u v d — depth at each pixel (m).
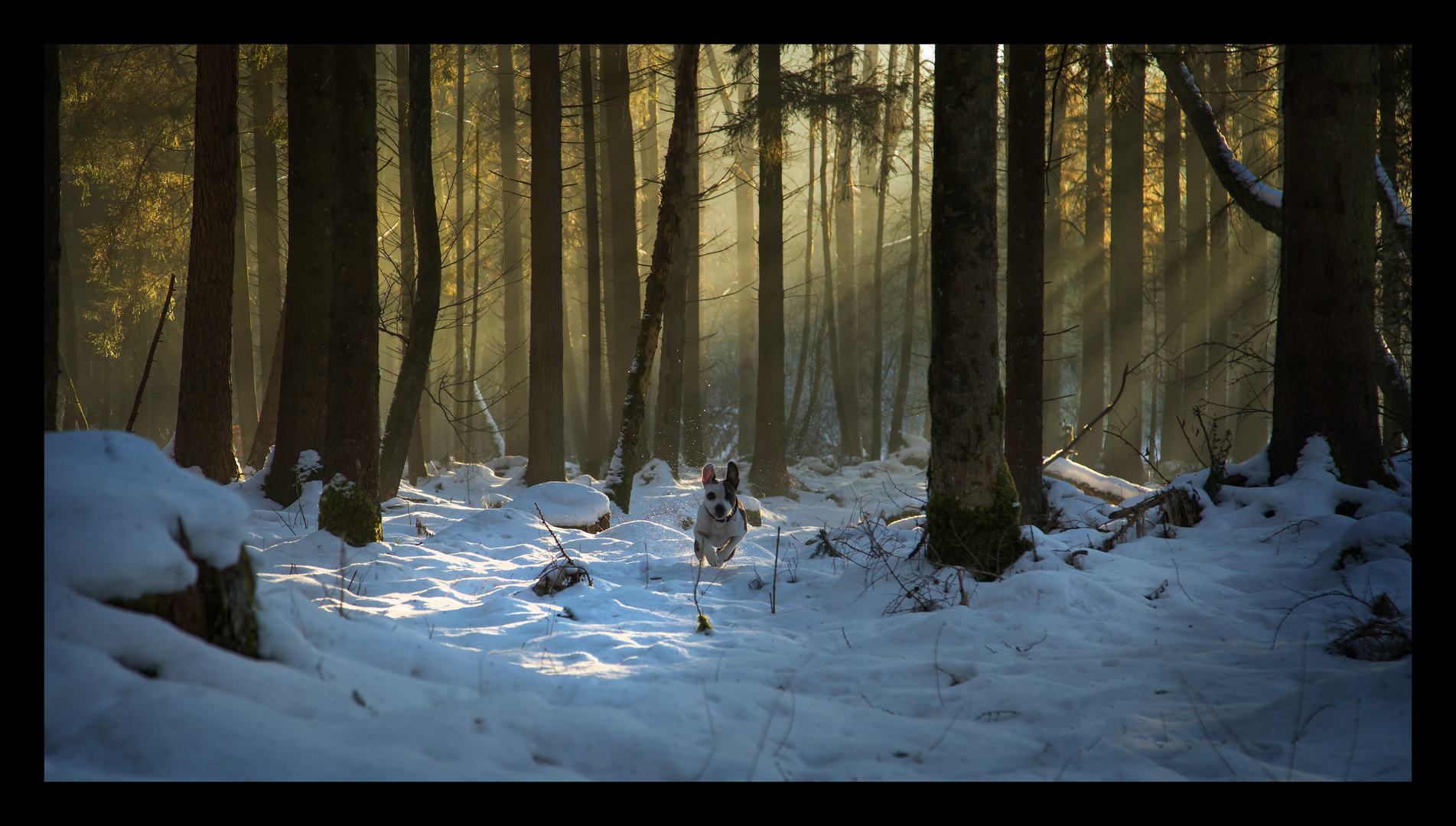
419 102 13.00
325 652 3.48
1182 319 22.12
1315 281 8.77
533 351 14.93
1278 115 20.72
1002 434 7.02
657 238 13.10
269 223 20.86
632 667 4.65
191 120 21.72
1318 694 3.84
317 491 10.45
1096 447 22.11
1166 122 22.20
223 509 2.91
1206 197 21.84
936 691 4.25
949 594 6.35
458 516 11.94
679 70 13.09
